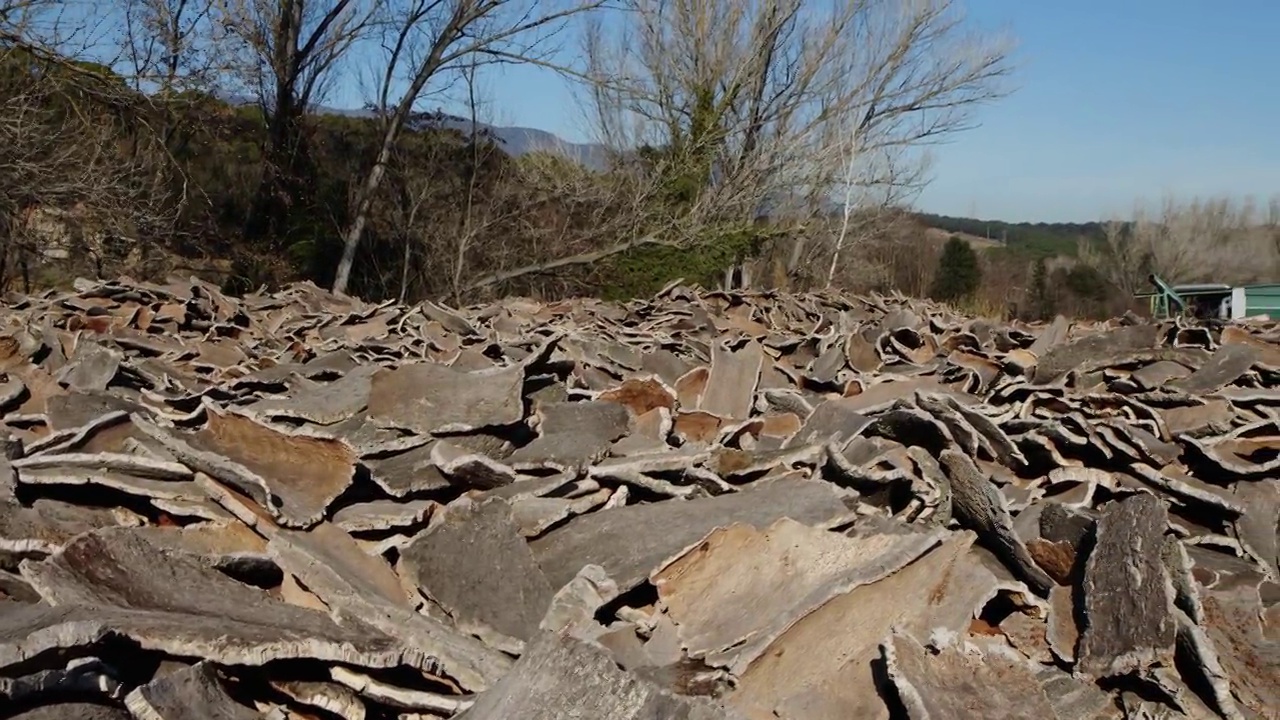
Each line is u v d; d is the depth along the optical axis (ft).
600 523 9.12
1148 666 8.07
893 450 11.14
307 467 9.30
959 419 12.08
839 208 75.61
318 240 55.52
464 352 15.76
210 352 18.34
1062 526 10.10
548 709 6.48
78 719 6.30
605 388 14.84
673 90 61.62
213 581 7.86
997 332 23.20
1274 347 19.85
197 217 49.96
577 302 33.78
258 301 28.48
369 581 8.21
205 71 45.44
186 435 9.87
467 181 59.93
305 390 11.96
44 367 15.33
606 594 7.80
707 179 61.00
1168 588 8.36
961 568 8.84
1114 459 12.22
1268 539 10.80
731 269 64.23
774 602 7.81
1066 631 8.95
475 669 7.39
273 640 6.90
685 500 9.62
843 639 7.76
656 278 58.08
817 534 8.40
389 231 58.44
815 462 10.75
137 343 17.84
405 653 7.30
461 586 8.22
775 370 16.89
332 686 7.19
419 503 9.24
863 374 16.97
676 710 6.26
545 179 59.62
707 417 12.63
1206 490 11.51
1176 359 16.96
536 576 8.34
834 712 7.27
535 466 9.96
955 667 7.43
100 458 9.04
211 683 6.66
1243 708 8.00
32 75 39.65
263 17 50.26
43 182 37.91
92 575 7.48
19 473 8.91
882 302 35.42
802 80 66.80
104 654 6.76
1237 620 8.93
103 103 42.32
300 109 53.88
